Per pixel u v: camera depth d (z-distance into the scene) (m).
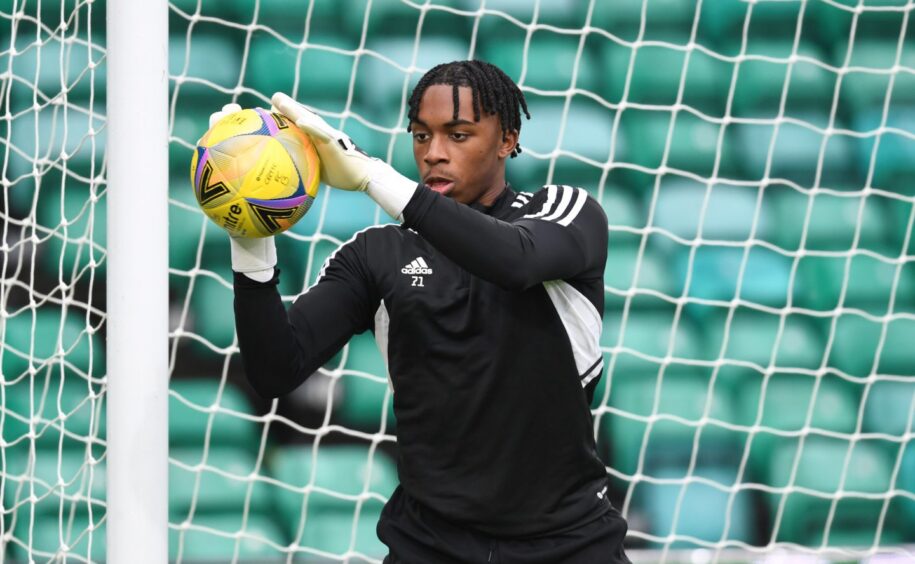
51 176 20.25
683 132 23.52
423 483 8.06
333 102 22.70
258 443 19.23
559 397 8.03
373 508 18.89
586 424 8.22
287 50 23.02
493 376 7.90
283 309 7.84
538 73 23.84
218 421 19.30
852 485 19.75
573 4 24.50
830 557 13.77
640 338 20.83
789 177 23.33
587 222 7.85
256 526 18.45
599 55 24.27
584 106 23.62
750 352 20.91
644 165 22.97
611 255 21.78
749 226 22.47
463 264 7.17
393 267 8.18
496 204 8.34
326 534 18.52
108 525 8.96
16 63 20.91
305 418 19.50
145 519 8.89
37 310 19.34
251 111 7.57
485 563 7.99
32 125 20.56
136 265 8.89
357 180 7.26
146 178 8.91
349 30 23.58
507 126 8.20
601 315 8.27
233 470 18.91
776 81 24.20
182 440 19.11
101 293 19.41
